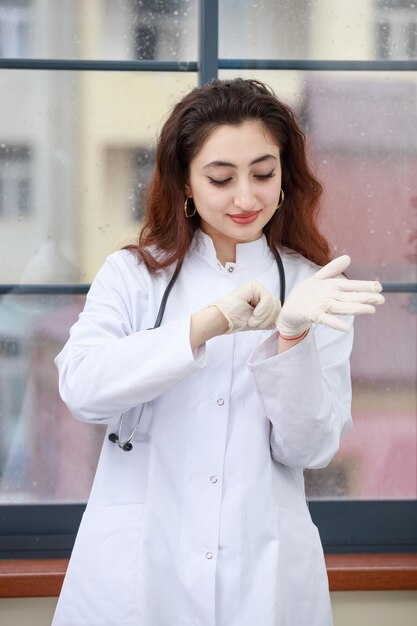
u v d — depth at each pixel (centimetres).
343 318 276
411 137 406
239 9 399
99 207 403
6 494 407
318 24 401
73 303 404
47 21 398
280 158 273
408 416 411
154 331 247
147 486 260
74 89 400
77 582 262
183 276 274
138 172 403
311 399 247
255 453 259
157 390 246
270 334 268
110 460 267
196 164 257
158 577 257
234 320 244
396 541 411
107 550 258
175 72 402
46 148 400
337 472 411
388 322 409
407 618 397
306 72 402
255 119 254
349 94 404
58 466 408
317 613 267
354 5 402
